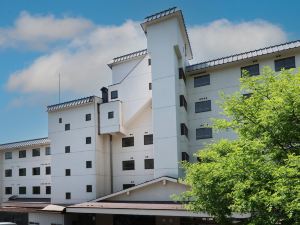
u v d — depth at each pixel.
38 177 47.56
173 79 31.95
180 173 30.44
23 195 48.50
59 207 36.44
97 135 38.78
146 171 36.72
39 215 38.53
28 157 49.12
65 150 40.50
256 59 31.39
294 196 9.89
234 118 14.79
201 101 34.06
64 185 39.78
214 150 15.69
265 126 12.78
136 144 37.84
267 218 11.50
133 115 37.56
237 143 14.55
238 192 11.91
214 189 14.36
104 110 38.75
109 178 38.66
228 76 33.03
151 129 37.03
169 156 30.86
